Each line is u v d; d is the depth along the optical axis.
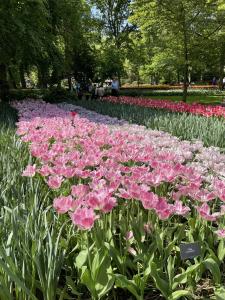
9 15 4.79
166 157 1.31
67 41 7.28
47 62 6.05
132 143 1.70
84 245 0.86
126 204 1.03
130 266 0.85
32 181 1.20
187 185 1.06
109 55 9.82
